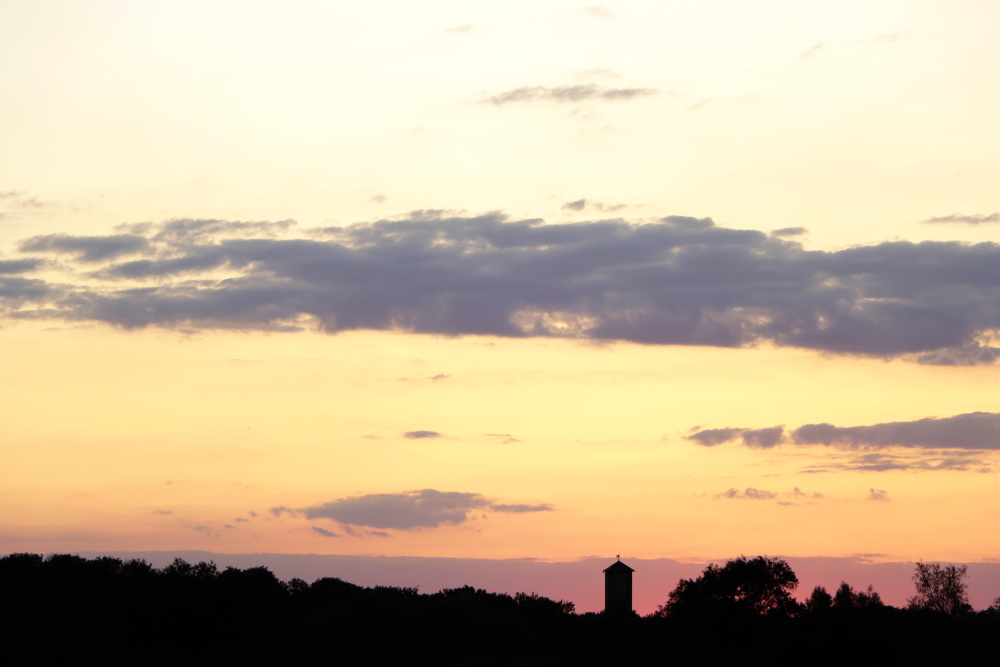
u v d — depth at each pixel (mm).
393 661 78688
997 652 70500
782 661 69500
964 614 82188
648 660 77125
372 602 87000
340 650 80125
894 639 70875
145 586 76688
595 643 83625
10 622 76000
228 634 77312
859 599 81375
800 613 81062
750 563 86312
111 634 76000
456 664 77562
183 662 71312
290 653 77000
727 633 82125
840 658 67750
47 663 68875
